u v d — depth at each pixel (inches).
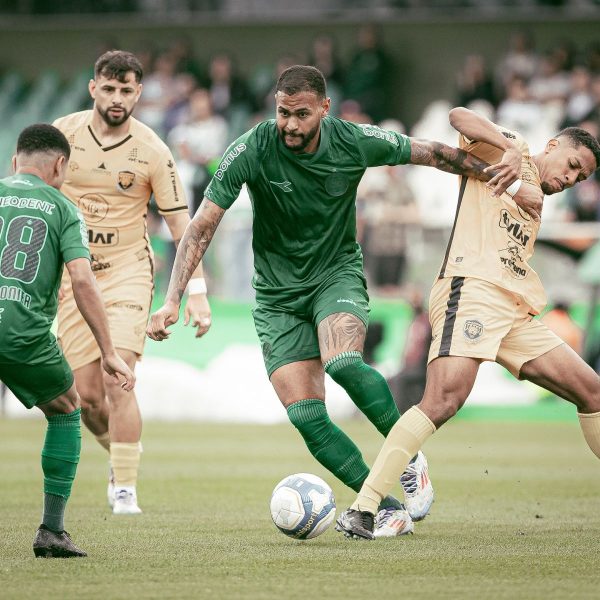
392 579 641.0
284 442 1777.8
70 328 1043.9
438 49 3075.8
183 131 2679.6
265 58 3198.8
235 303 2313.0
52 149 719.1
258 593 596.4
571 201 2508.6
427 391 794.8
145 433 1956.2
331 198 817.5
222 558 717.3
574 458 1542.8
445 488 1200.8
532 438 1850.4
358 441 1750.7
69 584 621.0
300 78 776.3
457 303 797.2
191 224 820.0
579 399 821.2
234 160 807.7
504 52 3048.7
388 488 795.4
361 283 848.3
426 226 2340.1
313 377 828.0
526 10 3029.0
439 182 2684.5
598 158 847.1
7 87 3316.9
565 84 2783.0
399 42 3093.0
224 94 2910.9
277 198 815.1
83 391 1048.2
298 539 796.6
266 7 3201.3
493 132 813.2
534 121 2704.2
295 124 777.6
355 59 2893.7
